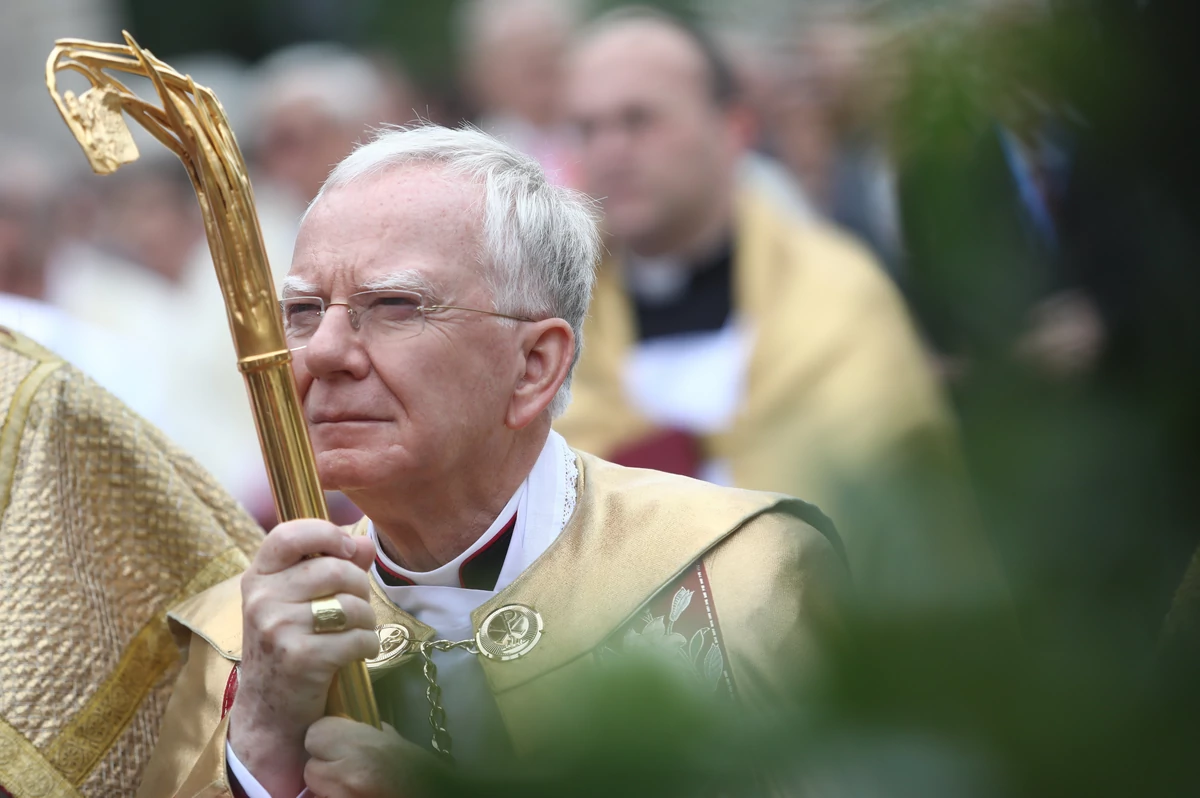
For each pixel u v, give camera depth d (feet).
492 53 64.69
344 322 22.52
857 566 6.73
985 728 6.22
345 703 20.81
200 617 26.66
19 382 28.99
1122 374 7.47
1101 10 7.59
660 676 6.79
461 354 22.58
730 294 46.60
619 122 48.06
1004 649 6.30
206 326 65.16
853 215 49.14
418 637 24.11
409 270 22.39
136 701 27.86
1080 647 6.36
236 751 20.93
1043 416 7.29
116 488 28.86
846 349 43.39
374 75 68.85
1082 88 7.63
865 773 6.41
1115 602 6.66
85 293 64.75
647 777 6.75
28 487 28.02
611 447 45.83
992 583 6.51
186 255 67.67
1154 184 7.78
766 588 23.65
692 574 24.04
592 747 6.72
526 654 23.17
